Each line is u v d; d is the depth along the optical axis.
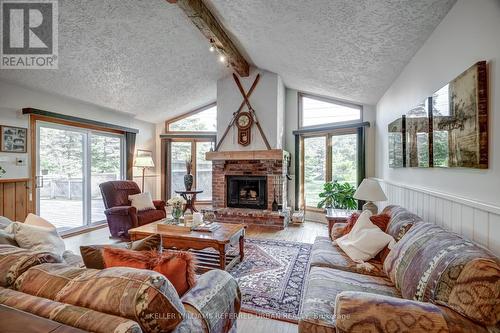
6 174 3.58
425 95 2.35
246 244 3.78
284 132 5.79
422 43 2.39
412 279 1.39
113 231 4.12
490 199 1.44
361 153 4.73
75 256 2.15
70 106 4.45
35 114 3.86
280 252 3.43
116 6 2.90
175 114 6.49
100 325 0.82
